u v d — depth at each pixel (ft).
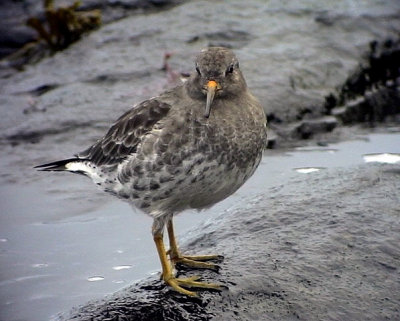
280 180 48.49
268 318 28.55
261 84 58.08
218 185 32.76
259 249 32.96
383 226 33.45
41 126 55.47
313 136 56.34
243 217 36.27
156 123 32.78
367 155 52.75
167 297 30.78
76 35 67.10
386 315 28.43
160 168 32.32
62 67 63.16
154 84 58.65
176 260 33.27
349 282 30.09
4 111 57.82
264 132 34.04
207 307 29.63
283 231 34.12
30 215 45.44
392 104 61.87
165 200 32.89
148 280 32.99
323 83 60.08
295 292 29.68
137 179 32.91
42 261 39.68
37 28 66.69
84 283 37.11
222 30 64.75
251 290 30.12
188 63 60.44
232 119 32.63
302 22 66.33
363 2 69.67
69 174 51.13
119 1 71.20
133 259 39.37
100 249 40.78
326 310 28.71
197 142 32.14
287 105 57.16
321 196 36.94
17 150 53.36
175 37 64.34
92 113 56.29
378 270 30.71
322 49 63.10
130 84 59.21
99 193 48.29
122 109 56.24
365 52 64.03
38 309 34.81
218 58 33.40
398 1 70.13
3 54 68.54
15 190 48.83
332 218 34.50
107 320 29.99
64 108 57.26
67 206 46.62
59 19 66.54
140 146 32.68
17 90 60.80
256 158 33.65
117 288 36.27
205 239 35.32
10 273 38.45
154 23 67.05
